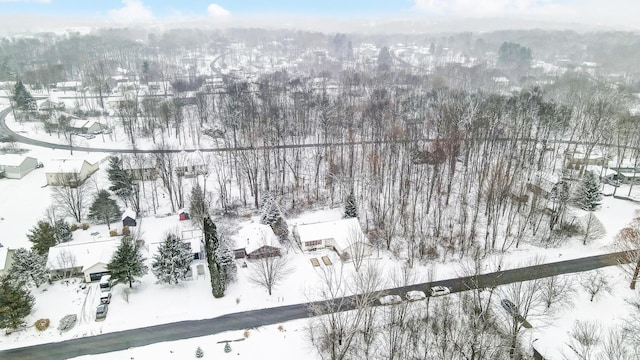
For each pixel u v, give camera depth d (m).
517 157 105.44
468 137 107.56
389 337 52.94
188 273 69.75
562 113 120.62
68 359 52.91
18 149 126.12
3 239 80.88
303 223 85.94
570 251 77.38
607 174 105.75
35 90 196.50
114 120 157.12
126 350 54.47
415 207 89.12
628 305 61.94
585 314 60.19
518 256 75.56
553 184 95.81
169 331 57.91
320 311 55.44
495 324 55.22
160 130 142.00
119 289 66.56
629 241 72.81
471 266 72.25
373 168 101.12
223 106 152.75
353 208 86.19
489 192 84.62
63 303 63.19
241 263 73.50
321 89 185.75
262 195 95.44
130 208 92.06
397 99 145.62
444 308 55.66
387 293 61.97
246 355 53.75
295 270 71.50
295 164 109.38
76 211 91.12
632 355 49.19
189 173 108.75
